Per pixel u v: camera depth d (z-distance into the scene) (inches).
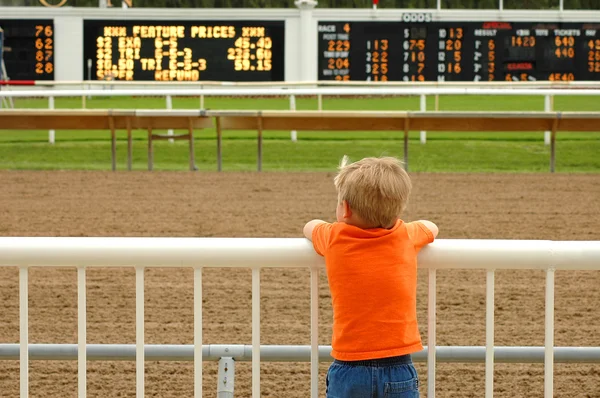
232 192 476.1
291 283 283.1
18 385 192.7
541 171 608.1
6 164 625.3
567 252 109.5
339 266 106.5
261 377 198.1
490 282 110.7
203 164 641.6
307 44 1071.6
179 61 1053.2
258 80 1061.8
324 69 1079.0
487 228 374.3
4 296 266.1
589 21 1066.7
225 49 1056.2
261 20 1059.9
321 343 221.0
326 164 637.9
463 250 110.0
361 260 105.9
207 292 271.6
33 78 1072.8
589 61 1071.0
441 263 110.3
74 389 190.4
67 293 270.2
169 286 279.3
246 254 109.5
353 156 675.4
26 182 510.3
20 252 108.3
